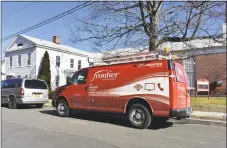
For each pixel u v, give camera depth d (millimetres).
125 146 7023
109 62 10773
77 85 11773
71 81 12070
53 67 34875
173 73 9273
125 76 10234
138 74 9898
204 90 22328
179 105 9547
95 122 10984
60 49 35812
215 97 22188
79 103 11625
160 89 9352
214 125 11102
